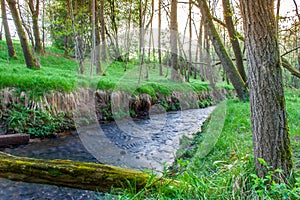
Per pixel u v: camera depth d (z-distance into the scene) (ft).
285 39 27.91
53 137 19.26
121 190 8.10
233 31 29.71
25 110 19.47
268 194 6.55
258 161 7.50
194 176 8.59
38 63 31.19
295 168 8.65
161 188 7.81
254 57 7.30
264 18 7.02
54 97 21.07
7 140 16.57
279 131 7.18
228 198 7.00
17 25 30.17
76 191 10.39
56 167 8.36
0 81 19.44
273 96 7.16
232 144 12.95
